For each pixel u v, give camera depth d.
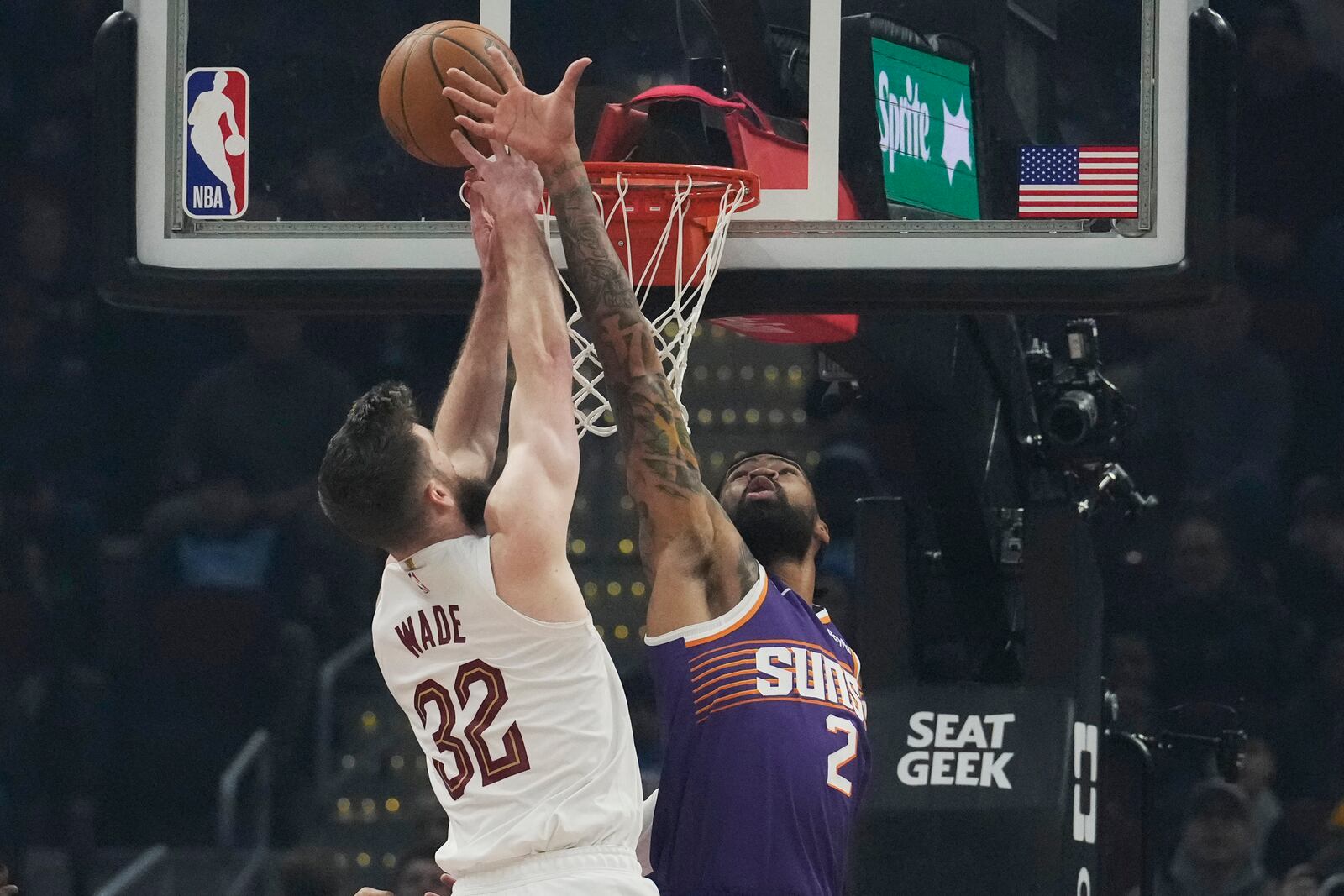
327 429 19.50
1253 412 19.75
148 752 18.12
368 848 16.61
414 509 6.95
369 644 17.84
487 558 6.94
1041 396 10.57
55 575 19.88
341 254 8.85
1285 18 21.27
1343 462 19.98
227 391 19.58
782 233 8.66
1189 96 8.38
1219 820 16.02
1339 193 20.86
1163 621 18.11
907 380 9.37
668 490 7.39
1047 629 9.63
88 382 21.16
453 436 7.59
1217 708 12.11
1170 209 8.41
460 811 7.12
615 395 7.46
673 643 7.47
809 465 17.33
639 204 8.27
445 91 7.46
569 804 6.92
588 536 15.95
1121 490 11.32
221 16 8.98
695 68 8.97
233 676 18.14
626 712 7.21
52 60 22.38
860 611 9.88
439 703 7.13
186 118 8.93
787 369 15.94
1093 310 8.50
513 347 7.10
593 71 8.96
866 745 7.78
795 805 7.34
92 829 17.94
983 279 8.52
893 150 8.73
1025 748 9.48
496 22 9.05
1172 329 20.11
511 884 6.93
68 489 20.86
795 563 8.23
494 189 7.31
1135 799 11.25
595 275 7.45
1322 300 20.59
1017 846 9.35
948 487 9.95
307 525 19.12
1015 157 8.58
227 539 19.05
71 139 22.17
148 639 18.42
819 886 7.43
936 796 9.48
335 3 8.97
